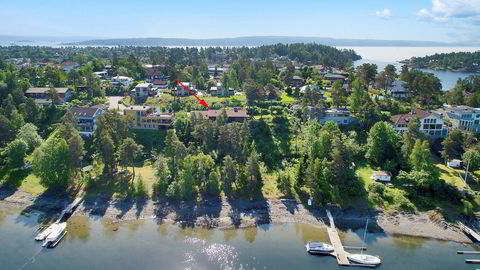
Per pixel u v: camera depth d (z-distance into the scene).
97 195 101.25
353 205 95.75
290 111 148.38
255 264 75.62
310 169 97.56
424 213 93.00
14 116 132.38
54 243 82.00
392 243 83.62
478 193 96.62
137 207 96.44
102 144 105.81
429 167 102.50
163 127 138.38
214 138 119.50
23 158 114.69
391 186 101.56
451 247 82.44
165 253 79.25
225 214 93.69
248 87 154.25
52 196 102.19
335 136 112.38
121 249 80.62
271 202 98.12
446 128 127.56
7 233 86.75
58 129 121.69
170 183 101.81
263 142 125.25
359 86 149.88
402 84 177.12
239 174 102.19
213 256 78.31
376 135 112.88
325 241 84.12
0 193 104.38
